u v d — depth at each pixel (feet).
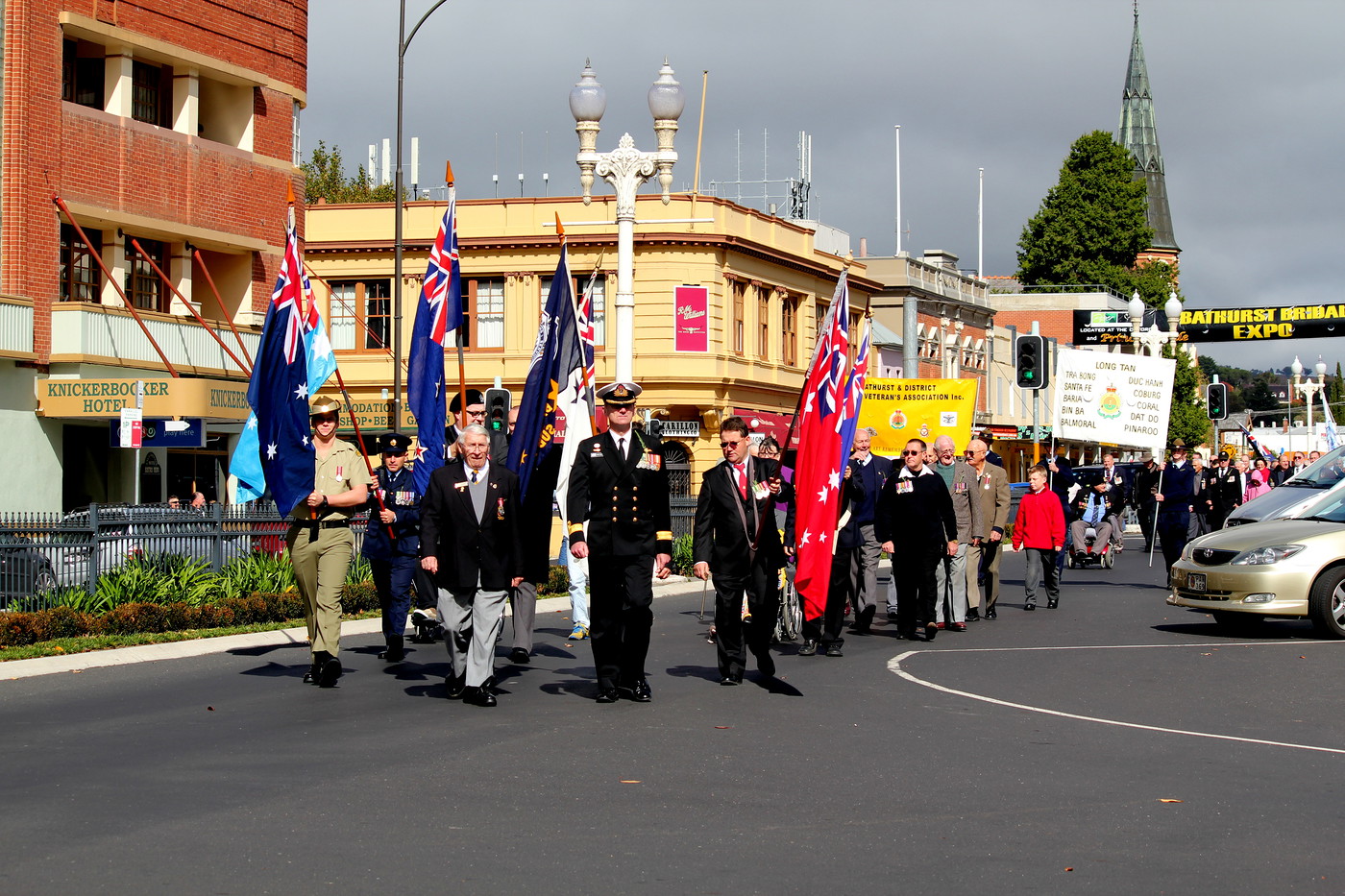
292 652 51.42
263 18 116.78
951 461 60.49
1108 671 45.70
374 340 164.25
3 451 98.02
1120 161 295.69
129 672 45.83
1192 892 21.16
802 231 183.11
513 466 47.11
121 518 62.49
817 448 42.37
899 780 28.91
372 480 45.47
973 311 234.17
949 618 59.16
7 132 97.19
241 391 104.27
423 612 53.78
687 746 32.48
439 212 163.73
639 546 38.81
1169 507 79.25
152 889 20.98
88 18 100.83
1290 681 43.50
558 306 55.57
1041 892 21.11
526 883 21.44
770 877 21.84
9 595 56.95
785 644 54.13
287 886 21.17
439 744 32.71
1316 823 25.43
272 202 117.80
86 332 101.14
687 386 160.66
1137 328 127.34
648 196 162.09
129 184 105.29
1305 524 57.57
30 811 25.96
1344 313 193.98
